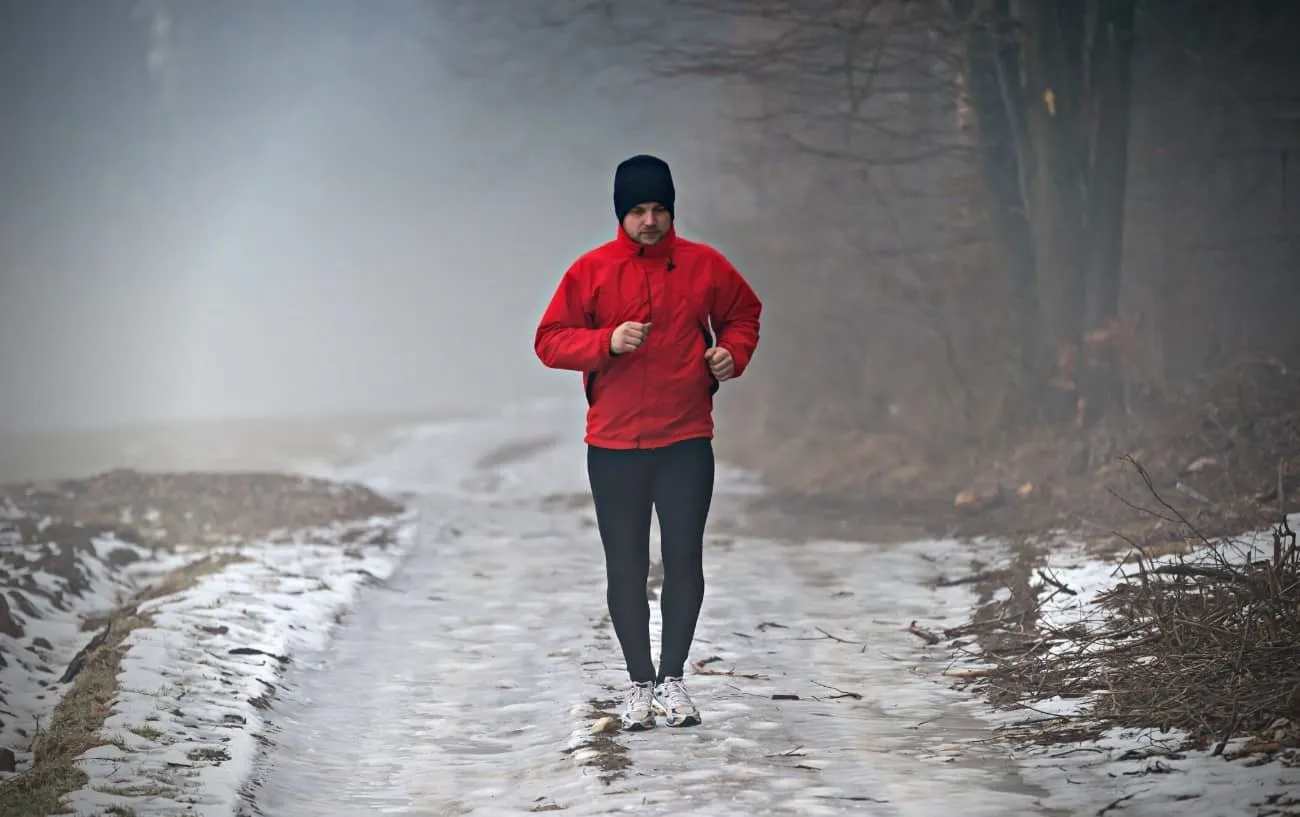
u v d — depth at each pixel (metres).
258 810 18.38
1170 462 42.34
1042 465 50.97
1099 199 56.56
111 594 36.06
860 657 26.53
